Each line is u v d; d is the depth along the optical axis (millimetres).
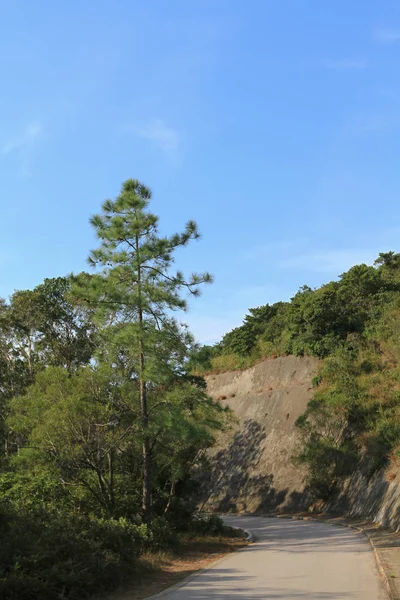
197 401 19641
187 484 24188
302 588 10016
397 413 28672
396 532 19828
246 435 42219
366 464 28719
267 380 45250
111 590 10539
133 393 18500
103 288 17984
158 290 18359
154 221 18625
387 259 57500
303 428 33281
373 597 8938
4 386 34688
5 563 9266
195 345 18781
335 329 40344
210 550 17531
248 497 37094
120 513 18312
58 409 17359
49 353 37719
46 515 12555
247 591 9938
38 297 37188
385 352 35500
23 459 18469
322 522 26672
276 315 55812
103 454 18672
